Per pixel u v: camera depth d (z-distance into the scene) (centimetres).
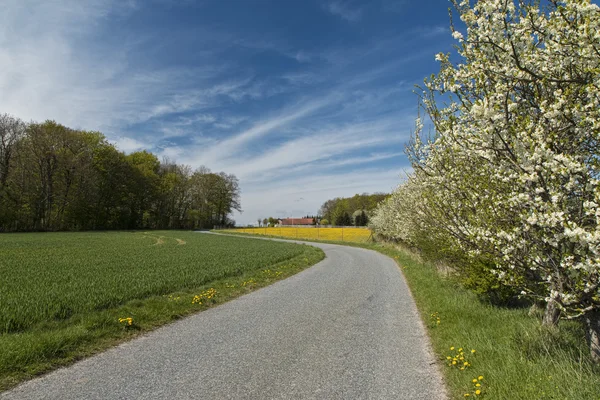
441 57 522
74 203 5425
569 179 387
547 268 448
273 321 798
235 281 1342
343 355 573
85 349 598
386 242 3547
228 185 9131
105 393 436
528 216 424
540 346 509
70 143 5372
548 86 433
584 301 429
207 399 420
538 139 390
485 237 520
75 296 934
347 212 9581
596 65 376
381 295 1102
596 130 381
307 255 2480
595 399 344
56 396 427
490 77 448
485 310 795
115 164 6294
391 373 496
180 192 8200
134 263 1780
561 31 392
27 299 877
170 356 572
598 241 343
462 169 603
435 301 925
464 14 460
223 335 692
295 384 462
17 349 529
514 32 425
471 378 443
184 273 1441
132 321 757
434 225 823
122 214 6744
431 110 579
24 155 4794
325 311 892
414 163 763
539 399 360
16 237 3872
